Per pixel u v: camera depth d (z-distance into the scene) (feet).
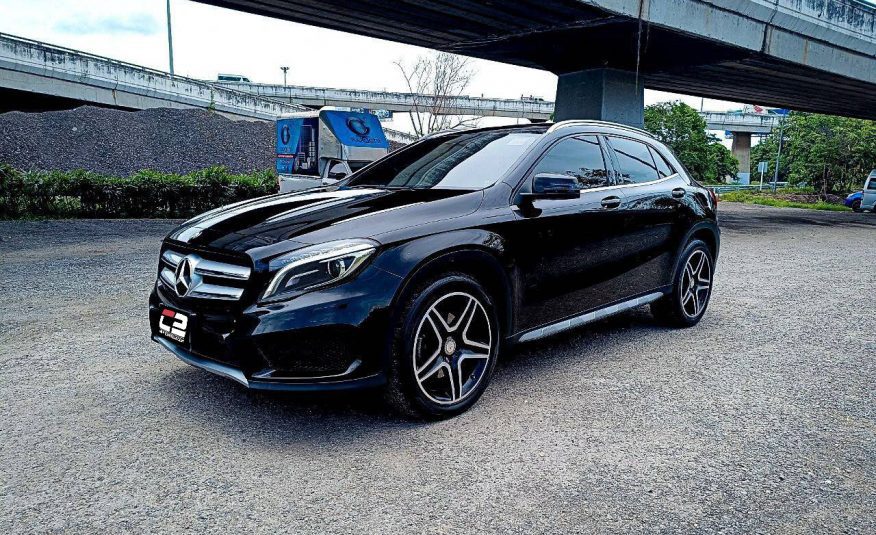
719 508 8.32
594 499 8.50
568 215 13.17
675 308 17.04
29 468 9.21
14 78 108.58
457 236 10.98
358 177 15.11
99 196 47.19
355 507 8.25
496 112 214.69
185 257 10.87
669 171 17.12
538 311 12.80
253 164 106.93
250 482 8.86
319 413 11.26
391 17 45.60
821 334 17.20
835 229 53.98
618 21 44.80
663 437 10.44
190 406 11.50
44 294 21.04
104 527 7.77
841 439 10.49
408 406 10.59
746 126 245.65
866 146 141.59
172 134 109.19
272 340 9.54
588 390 12.59
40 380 12.82
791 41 57.36
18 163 89.40
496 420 11.04
